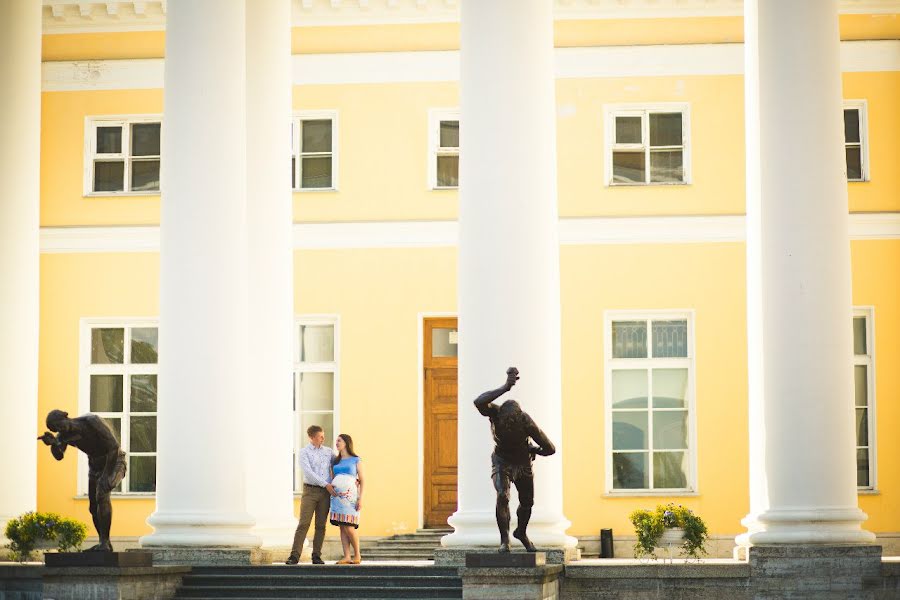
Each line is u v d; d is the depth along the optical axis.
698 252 30.88
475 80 20.66
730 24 31.34
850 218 30.70
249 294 23.73
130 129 32.25
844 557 19.64
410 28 31.72
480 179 20.47
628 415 30.77
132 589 18.42
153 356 31.58
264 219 23.91
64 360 31.61
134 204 31.91
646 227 30.95
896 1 31.08
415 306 31.16
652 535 20.12
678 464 30.55
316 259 31.41
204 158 21.39
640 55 31.39
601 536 29.66
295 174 31.86
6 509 23.28
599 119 31.33
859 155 31.11
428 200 31.34
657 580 19.66
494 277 20.27
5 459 23.44
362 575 19.62
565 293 30.88
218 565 20.31
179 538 20.64
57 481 30.94
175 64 21.64
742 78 31.25
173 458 20.98
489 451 20.12
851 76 31.17
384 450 30.80
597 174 31.19
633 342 30.88
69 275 31.80
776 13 20.81
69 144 32.19
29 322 24.06
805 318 20.28
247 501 23.31
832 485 20.09
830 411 20.19
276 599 19.11
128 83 32.19
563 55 31.48
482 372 20.17
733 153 31.11
